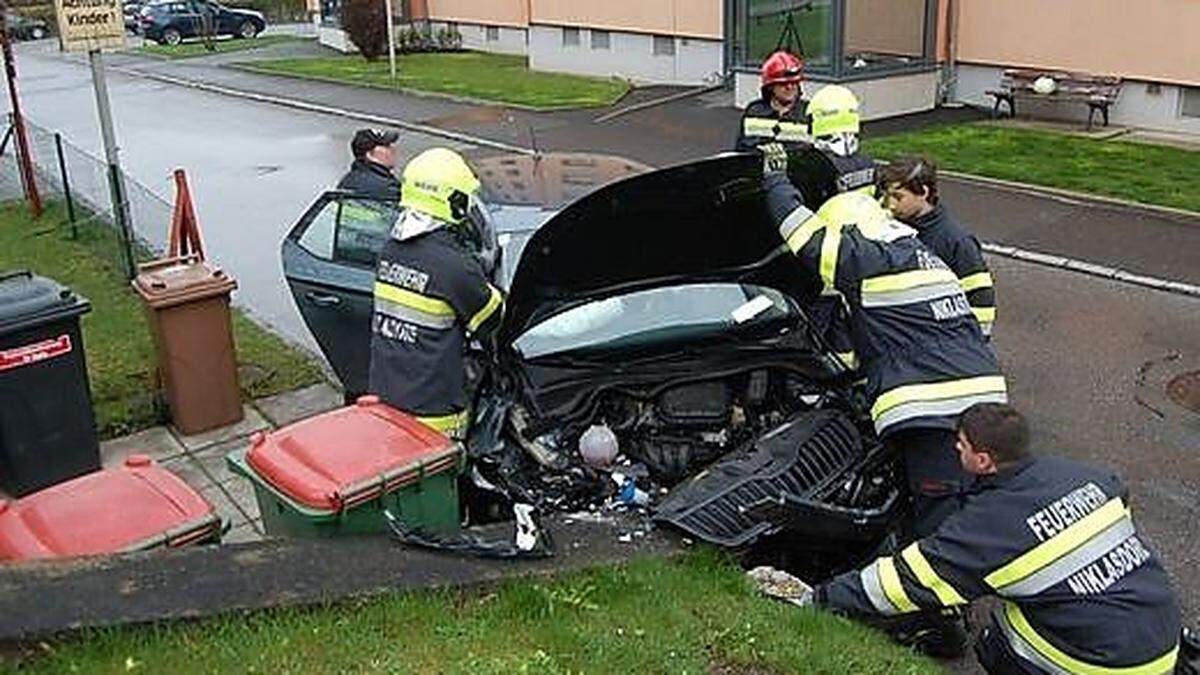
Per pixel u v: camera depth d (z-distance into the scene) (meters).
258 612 3.40
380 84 23.86
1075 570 3.46
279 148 18.02
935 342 4.64
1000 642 3.74
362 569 3.69
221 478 6.51
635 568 4.09
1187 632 3.93
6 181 15.71
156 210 11.56
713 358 5.16
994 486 3.60
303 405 7.52
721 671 3.62
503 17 28.48
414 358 4.79
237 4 45.56
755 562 4.59
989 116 16.72
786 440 4.80
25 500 3.72
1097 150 14.28
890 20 16.92
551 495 4.62
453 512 4.10
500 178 7.15
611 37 23.42
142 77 28.98
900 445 4.78
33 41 42.84
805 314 5.51
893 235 4.74
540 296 4.82
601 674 3.45
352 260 6.91
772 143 5.36
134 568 3.46
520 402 4.95
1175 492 6.25
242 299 10.37
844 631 3.92
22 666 3.07
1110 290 9.56
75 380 6.34
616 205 4.52
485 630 3.55
